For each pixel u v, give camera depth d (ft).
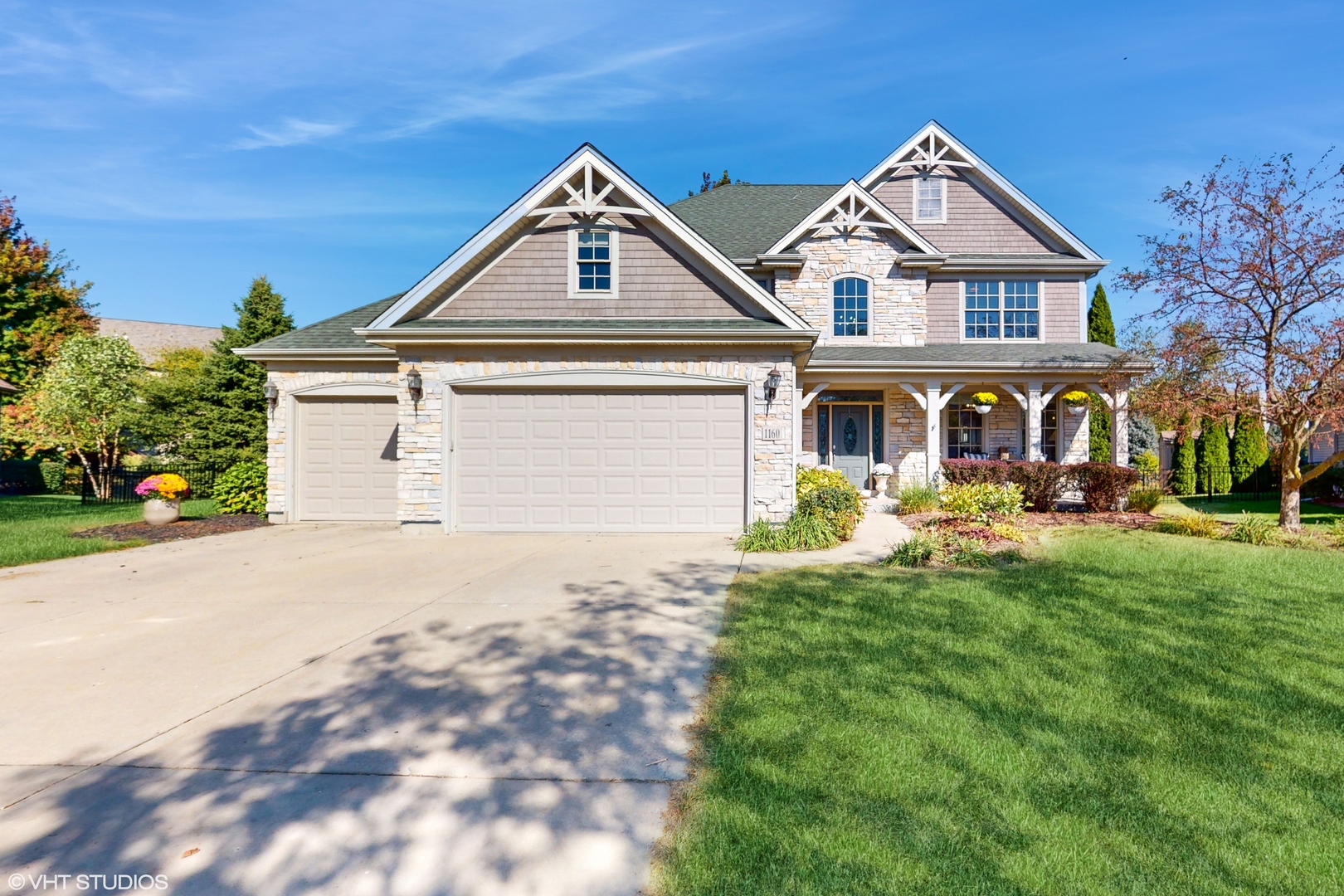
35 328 91.04
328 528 41.45
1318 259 35.09
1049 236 60.95
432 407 37.68
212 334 132.46
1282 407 36.22
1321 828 9.53
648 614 20.80
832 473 46.44
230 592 24.14
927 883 8.37
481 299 38.88
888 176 62.34
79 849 9.39
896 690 14.19
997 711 13.17
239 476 47.09
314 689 15.01
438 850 9.25
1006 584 23.68
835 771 10.98
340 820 10.00
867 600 21.62
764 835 9.34
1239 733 12.34
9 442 78.38
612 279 38.83
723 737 12.19
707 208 69.67
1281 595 22.06
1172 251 38.17
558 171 37.68
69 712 13.92
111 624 20.18
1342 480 53.06
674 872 8.66
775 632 18.29
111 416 62.39
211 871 8.88
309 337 45.39
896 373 52.08
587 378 37.65
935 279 59.82
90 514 46.85
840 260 58.13
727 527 37.70
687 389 37.91
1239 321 36.96
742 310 38.52
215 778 11.25
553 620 20.29
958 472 48.08
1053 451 58.39
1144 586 23.32
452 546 34.14
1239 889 8.31
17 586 25.36
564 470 37.96
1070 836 9.29
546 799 10.50
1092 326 79.51
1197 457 61.11
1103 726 12.56
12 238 94.99
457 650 17.60
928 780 10.69
